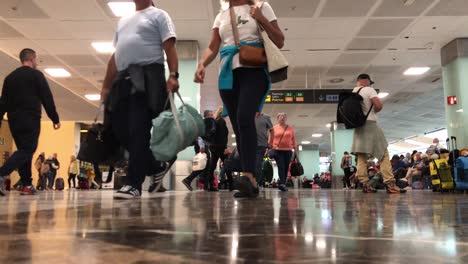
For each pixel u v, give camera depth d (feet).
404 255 1.76
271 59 7.64
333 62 32.24
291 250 1.91
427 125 66.95
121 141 8.22
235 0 8.40
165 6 22.41
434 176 20.22
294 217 3.90
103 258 1.70
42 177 43.65
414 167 34.32
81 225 3.20
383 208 5.38
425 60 31.81
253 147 8.04
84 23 24.44
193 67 27.61
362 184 15.72
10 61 30.45
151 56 8.04
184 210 4.91
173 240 2.29
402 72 35.19
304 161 97.76
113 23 24.45
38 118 13.60
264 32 7.85
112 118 8.05
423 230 2.80
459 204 6.70
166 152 7.47
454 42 27.40
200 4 22.18
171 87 7.81
